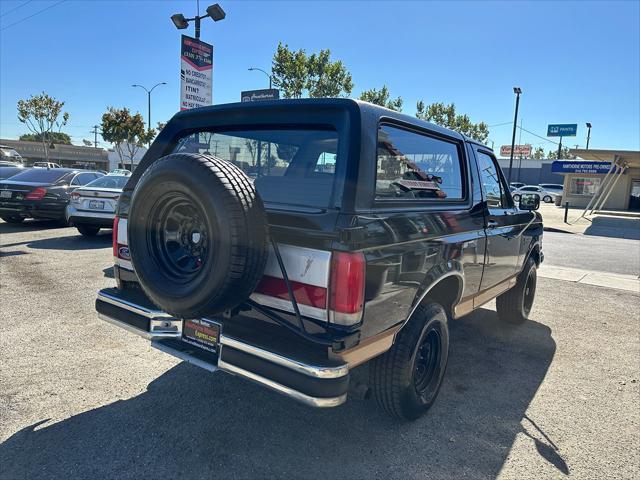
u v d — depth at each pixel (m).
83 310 5.37
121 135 44.59
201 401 3.47
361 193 2.56
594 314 6.29
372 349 2.65
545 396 3.83
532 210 5.43
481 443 3.11
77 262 7.85
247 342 2.50
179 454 2.84
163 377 3.84
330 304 2.37
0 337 4.52
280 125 2.98
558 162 32.91
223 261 2.32
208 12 11.13
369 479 2.70
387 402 3.10
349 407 3.48
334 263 2.35
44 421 3.14
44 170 11.94
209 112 3.36
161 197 2.63
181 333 2.88
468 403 3.66
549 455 3.01
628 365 4.53
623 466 2.92
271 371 2.41
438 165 3.51
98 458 2.77
